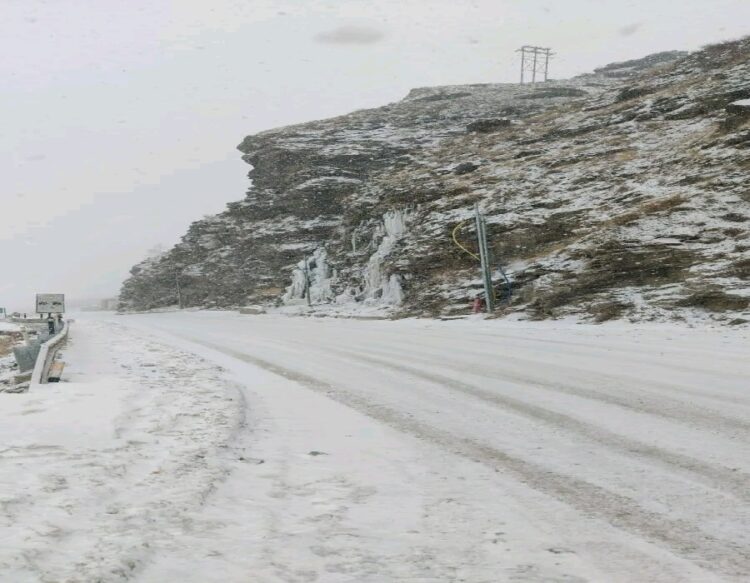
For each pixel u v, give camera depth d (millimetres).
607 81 114875
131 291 90812
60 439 6211
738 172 24938
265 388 10445
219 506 4352
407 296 32625
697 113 36188
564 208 29891
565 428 6711
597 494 4594
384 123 81438
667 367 10422
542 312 22438
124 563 3230
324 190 63375
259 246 63031
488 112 83750
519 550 3596
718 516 4082
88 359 15570
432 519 4137
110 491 4539
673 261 21172
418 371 11594
